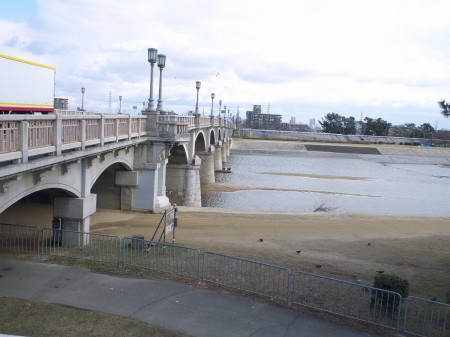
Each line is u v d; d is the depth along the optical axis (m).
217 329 12.84
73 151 18.09
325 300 15.34
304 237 26.34
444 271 20.66
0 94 20.20
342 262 21.17
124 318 13.10
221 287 16.06
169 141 31.00
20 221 25.56
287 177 81.75
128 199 31.56
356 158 134.12
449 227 31.58
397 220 33.31
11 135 13.20
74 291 15.07
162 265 18.03
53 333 11.83
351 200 59.78
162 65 31.88
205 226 27.86
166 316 13.52
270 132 193.25
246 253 21.52
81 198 20.91
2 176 12.53
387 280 14.70
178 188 43.88
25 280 15.83
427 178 94.31
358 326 13.49
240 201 54.56
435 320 14.43
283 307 14.62
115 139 23.59
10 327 11.91
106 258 18.67
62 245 20.84
